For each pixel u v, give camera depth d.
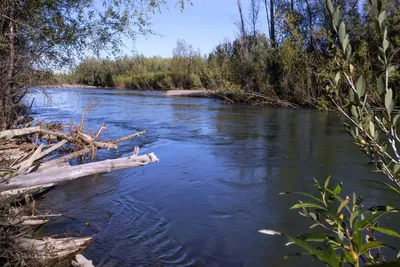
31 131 7.09
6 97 7.34
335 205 5.32
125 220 5.11
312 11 21.20
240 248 4.28
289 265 3.90
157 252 4.20
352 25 15.43
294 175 7.12
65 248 4.09
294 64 21.61
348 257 1.34
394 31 11.30
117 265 3.91
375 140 1.47
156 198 5.97
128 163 7.31
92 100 26.42
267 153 9.09
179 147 9.98
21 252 3.65
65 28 8.09
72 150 8.97
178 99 28.03
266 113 18.25
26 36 7.52
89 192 6.30
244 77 24.92
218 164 8.05
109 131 12.78
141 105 22.69
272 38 26.50
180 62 40.91
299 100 21.20
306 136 11.46
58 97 16.30
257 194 6.06
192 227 4.84
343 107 1.57
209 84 31.78
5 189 5.19
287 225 4.86
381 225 4.64
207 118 16.23
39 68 7.95
